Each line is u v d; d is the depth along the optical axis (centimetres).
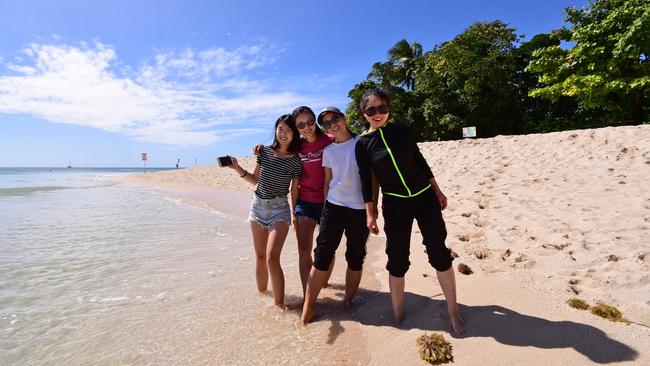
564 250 398
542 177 771
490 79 2180
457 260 412
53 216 912
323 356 262
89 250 561
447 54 2330
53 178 3406
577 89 1471
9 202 1242
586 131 1008
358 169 309
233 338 290
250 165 2392
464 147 1247
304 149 357
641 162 727
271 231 354
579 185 672
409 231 290
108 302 364
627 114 1585
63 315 337
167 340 289
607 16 1458
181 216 903
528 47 2323
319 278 312
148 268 469
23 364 262
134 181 2497
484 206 643
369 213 295
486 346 246
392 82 3212
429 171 301
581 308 283
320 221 330
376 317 314
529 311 283
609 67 1420
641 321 262
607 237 417
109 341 290
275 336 292
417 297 340
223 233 689
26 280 428
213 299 367
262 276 376
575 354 227
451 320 277
